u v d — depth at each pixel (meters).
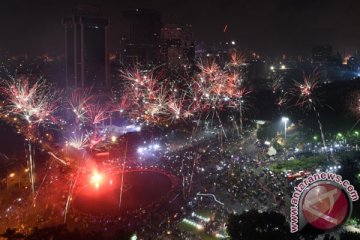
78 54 199.75
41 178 69.00
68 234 33.88
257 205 55.47
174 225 51.25
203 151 85.81
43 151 85.50
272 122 99.69
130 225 51.59
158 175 69.81
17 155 82.19
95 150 85.44
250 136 99.19
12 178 67.44
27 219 53.44
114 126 117.69
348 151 75.38
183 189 63.16
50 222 52.22
